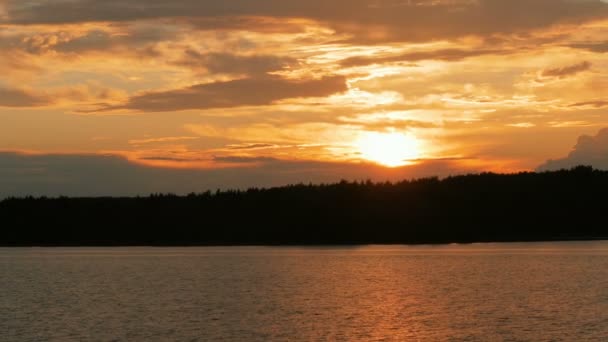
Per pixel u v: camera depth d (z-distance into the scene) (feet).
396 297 269.44
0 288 315.78
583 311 222.69
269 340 180.24
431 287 305.53
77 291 300.20
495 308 232.53
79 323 207.31
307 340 180.14
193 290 300.81
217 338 183.32
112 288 312.50
